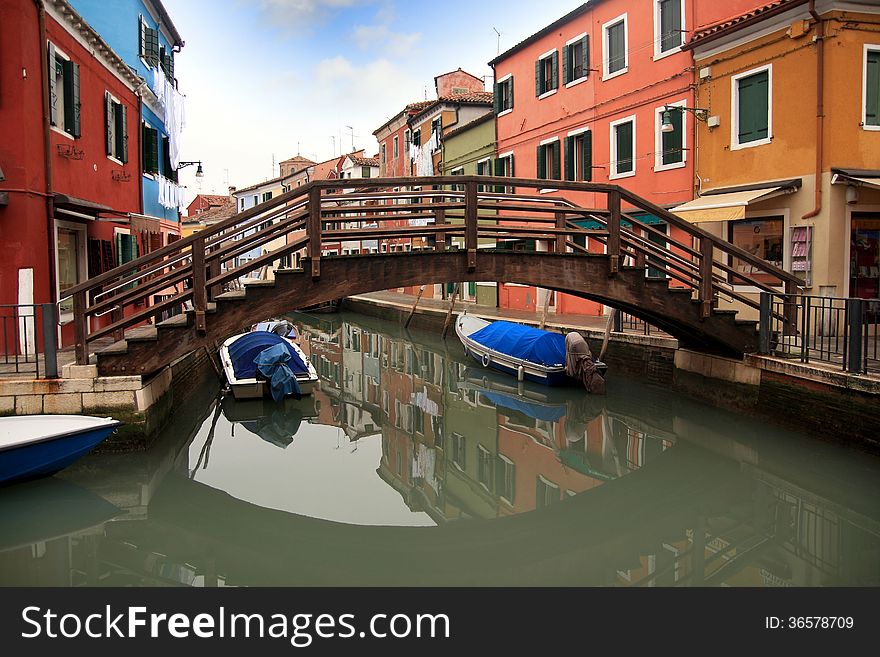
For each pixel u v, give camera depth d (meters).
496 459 10.27
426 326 25.22
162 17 18.97
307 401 14.12
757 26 13.60
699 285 10.78
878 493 7.71
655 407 12.62
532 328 16.02
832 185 12.41
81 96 12.15
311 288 8.93
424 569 6.39
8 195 9.91
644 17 16.95
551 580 6.12
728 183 14.57
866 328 8.58
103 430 7.58
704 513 7.77
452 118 29.45
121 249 14.66
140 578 6.10
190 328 8.65
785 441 9.59
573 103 19.97
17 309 10.01
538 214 21.61
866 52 12.55
